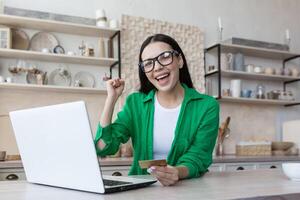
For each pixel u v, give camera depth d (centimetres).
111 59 327
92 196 96
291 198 99
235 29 405
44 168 115
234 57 384
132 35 349
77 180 104
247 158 322
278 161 337
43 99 321
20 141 121
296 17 443
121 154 319
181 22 379
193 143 154
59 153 106
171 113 161
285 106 422
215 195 95
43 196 96
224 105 391
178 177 122
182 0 382
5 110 307
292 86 427
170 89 157
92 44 341
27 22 303
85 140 97
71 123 99
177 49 162
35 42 319
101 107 341
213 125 154
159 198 92
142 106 165
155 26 360
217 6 399
